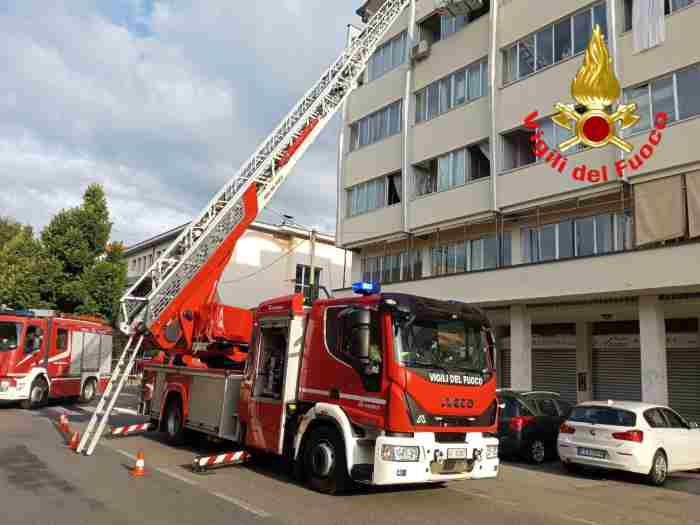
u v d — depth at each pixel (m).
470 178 21.33
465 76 22.14
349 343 7.94
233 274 35.06
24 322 17.33
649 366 15.30
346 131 27.72
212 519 6.27
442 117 22.62
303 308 9.02
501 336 22.91
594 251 17.83
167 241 39.50
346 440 7.57
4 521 5.93
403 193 23.61
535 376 22.25
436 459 7.34
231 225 11.85
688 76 15.41
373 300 7.86
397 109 24.98
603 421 11.01
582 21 18.27
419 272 23.89
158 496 7.25
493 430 8.20
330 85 14.48
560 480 10.63
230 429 9.96
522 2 20.11
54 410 17.53
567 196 17.86
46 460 9.39
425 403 7.40
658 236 15.32
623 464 10.38
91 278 28.42
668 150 15.48
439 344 7.91
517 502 8.19
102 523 5.96
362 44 15.72
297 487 8.19
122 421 15.38
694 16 15.48
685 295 15.39
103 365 21.58
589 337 20.72
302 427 8.35
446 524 6.57
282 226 37.16
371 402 7.48
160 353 12.62
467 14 22.62
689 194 14.91
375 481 7.04
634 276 15.08
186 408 11.13
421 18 24.38
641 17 16.55
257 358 9.54
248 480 8.54
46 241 28.55
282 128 13.20
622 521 7.37
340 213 27.09
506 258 20.41
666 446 10.83
